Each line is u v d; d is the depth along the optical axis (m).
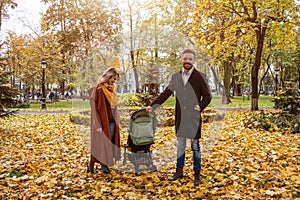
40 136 7.68
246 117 9.68
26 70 29.08
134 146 4.16
